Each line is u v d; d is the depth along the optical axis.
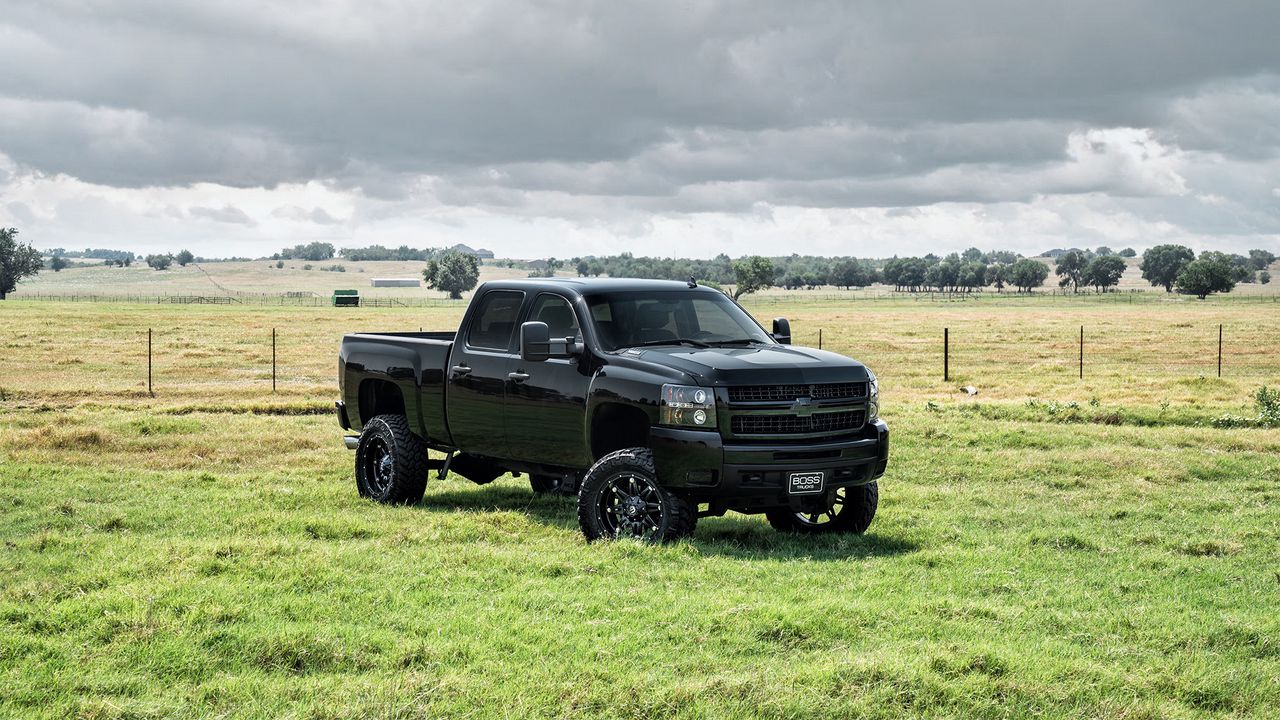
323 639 5.71
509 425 9.56
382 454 11.08
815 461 8.25
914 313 108.19
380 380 11.13
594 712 4.85
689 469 8.09
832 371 8.52
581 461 9.07
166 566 7.46
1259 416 18.20
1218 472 13.36
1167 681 5.30
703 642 5.85
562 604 6.57
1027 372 36.94
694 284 10.07
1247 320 78.31
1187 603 7.05
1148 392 26.20
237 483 12.32
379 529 9.19
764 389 8.22
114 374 33.72
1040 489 12.27
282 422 18.33
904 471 13.45
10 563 7.84
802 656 5.65
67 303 128.00
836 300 195.75
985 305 155.00
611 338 8.99
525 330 8.69
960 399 25.58
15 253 171.25
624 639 5.86
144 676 5.26
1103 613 6.64
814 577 7.47
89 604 6.37
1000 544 9.05
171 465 14.05
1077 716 4.88
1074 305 153.12
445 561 7.81
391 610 6.49
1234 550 8.86
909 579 7.55
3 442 15.15
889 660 5.41
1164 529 9.95
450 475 13.00
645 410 8.30
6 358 39.00
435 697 4.94
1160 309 123.31
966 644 5.79
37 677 5.19
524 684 5.13
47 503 10.80
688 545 8.16
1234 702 5.11
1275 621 6.46
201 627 5.96
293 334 57.19
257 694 5.01
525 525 9.47
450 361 10.11
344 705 4.82
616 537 8.55
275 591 6.85
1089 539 9.23
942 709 4.91
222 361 38.94
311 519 9.45
